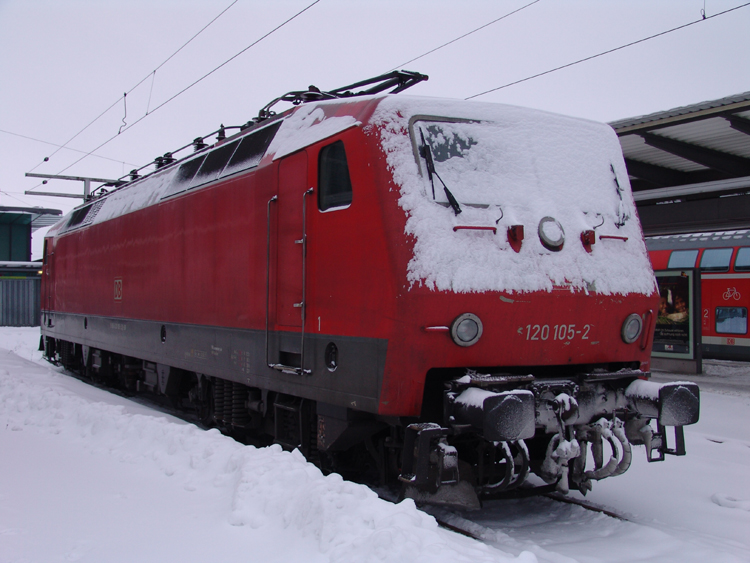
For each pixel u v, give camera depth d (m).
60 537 3.97
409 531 3.51
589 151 5.75
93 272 12.11
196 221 7.82
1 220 34.72
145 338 9.47
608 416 5.26
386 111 4.97
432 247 4.64
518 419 4.43
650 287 5.54
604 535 4.89
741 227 11.32
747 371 14.22
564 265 5.11
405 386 4.62
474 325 4.71
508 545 4.57
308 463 4.89
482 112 5.37
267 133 6.64
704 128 9.22
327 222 5.28
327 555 3.54
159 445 6.09
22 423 7.82
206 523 4.23
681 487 6.12
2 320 31.09
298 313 5.66
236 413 7.18
